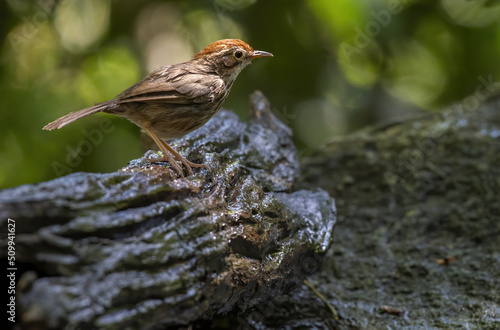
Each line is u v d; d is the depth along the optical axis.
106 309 5.45
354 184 12.44
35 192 5.62
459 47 15.20
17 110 13.52
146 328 5.77
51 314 5.14
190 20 15.32
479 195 11.16
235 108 14.74
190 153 8.45
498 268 9.32
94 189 6.02
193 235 6.38
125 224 5.91
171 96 8.06
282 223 7.75
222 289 6.48
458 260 9.80
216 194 7.39
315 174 12.88
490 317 8.16
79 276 5.47
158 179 6.77
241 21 14.61
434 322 8.38
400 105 16.02
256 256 7.21
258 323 8.58
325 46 15.12
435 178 11.84
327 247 7.99
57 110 13.71
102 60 14.75
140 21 15.51
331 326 8.59
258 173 9.10
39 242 5.45
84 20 15.26
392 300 9.12
